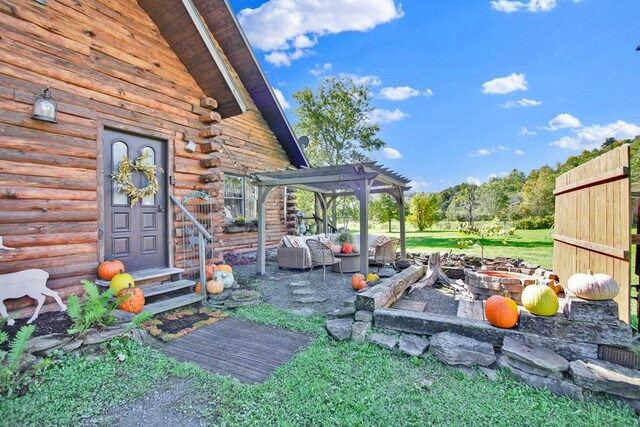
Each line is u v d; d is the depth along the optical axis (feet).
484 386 7.90
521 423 6.61
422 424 6.52
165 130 15.35
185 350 9.86
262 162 32.58
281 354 9.59
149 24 14.97
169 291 13.57
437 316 10.26
